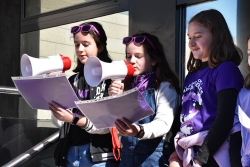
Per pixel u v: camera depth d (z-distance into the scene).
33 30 5.64
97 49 3.65
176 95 3.14
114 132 3.38
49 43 5.47
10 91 4.26
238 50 3.02
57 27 5.39
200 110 2.85
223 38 2.87
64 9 5.29
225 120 2.67
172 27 4.25
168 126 2.99
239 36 3.97
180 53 4.25
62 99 3.14
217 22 2.90
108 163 3.42
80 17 5.12
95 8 4.98
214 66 2.83
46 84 3.05
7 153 4.17
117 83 3.01
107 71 2.88
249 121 2.46
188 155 2.80
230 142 2.69
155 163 3.04
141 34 3.31
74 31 3.61
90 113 2.84
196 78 2.94
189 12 4.23
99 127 2.95
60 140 3.59
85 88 3.56
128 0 4.67
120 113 2.80
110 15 4.85
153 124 2.94
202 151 2.68
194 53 2.94
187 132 2.86
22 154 3.86
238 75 2.79
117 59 4.75
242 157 2.57
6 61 5.86
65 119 3.22
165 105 3.06
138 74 3.22
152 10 4.40
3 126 4.19
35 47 5.64
